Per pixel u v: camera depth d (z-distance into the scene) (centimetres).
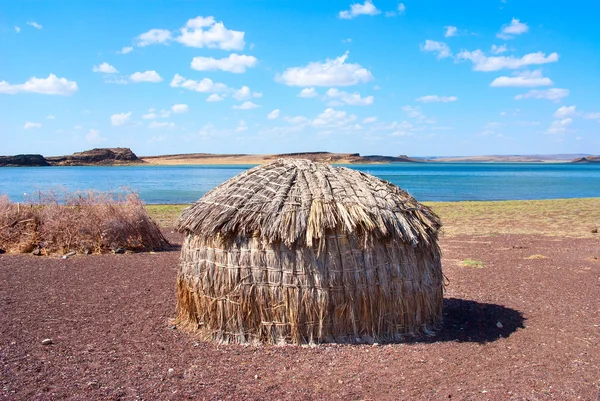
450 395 549
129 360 643
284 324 695
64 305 911
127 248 1541
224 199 750
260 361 641
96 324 799
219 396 540
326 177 783
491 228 2112
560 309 900
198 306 746
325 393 552
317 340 695
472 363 643
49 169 15675
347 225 683
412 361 645
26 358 642
